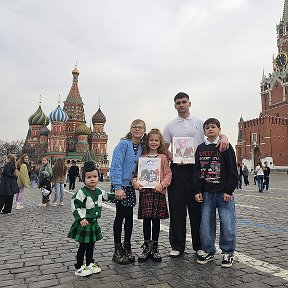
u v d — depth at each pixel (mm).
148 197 5137
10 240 6621
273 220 8711
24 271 4578
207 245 4887
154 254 5035
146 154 5418
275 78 70938
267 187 20828
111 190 5262
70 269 4660
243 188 23844
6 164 10914
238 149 76438
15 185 11055
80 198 4562
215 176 4938
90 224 4547
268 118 61250
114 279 4199
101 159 76938
